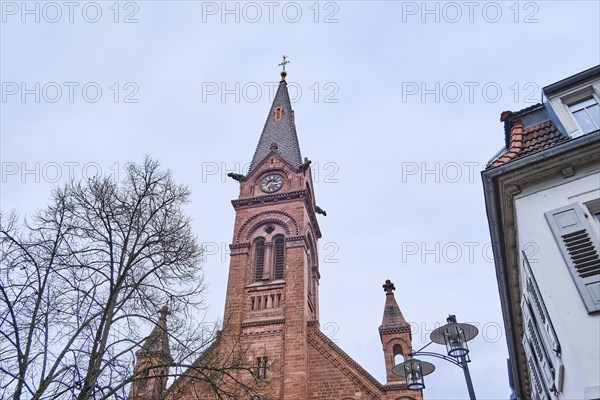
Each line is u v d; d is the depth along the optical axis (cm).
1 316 1388
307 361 3012
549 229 1362
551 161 1448
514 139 1664
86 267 1576
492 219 1653
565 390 1344
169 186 1920
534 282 1377
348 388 2880
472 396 1377
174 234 1850
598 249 1254
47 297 1505
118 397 1402
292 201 3922
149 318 1589
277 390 2844
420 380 1583
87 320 1482
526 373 2344
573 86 1622
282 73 5897
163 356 1595
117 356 1476
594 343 1134
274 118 5222
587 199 1366
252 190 4153
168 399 1778
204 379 1602
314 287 4034
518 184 1493
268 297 3394
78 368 1378
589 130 1513
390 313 3169
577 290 1222
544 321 1411
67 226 1672
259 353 3058
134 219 1795
